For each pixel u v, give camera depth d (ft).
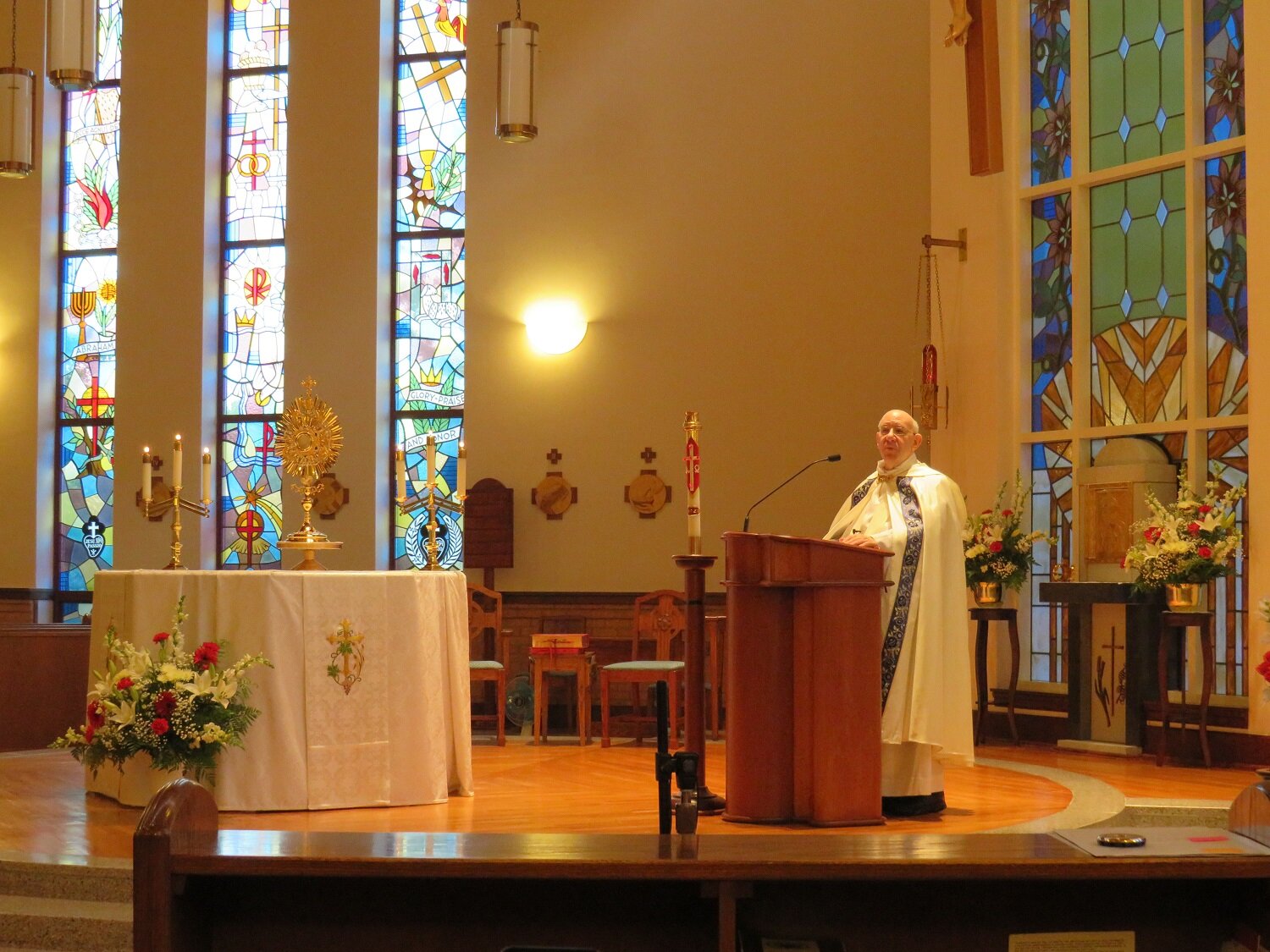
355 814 17.79
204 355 34.19
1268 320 23.13
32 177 35.81
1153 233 25.40
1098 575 25.30
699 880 7.27
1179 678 24.76
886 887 8.05
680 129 31.12
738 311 30.55
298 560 33.40
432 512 20.11
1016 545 25.53
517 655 31.17
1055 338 26.78
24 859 15.56
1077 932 7.95
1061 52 26.96
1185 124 24.79
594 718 30.12
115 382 34.63
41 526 35.22
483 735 28.53
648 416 30.91
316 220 33.63
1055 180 26.86
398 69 34.01
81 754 17.56
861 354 29.81
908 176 29.81
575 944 8.03
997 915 8.07
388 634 18.57
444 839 7.87
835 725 15.89
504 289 31.96
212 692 17.08
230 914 8.05
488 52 32.48
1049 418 26.78
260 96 34.91
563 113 31.81
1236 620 23.86
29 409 35.35
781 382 30.22
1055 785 20.54
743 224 30.66
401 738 18.53
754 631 16.34
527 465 31.55
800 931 8.04
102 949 14.40
